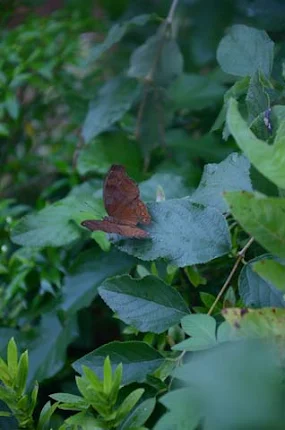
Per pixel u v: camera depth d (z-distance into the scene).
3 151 1.57
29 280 1.38
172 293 1.19
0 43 1.59
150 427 1.19
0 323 1.38
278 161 1.11
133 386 1.18
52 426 1.26
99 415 1.16
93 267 1.34
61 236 1.31
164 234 1.19
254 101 1.20
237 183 1.20
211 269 1.28
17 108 1.51
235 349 1.11
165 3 1.71
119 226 1.18
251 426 1.10
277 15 1.42
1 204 1.43
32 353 1.34
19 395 1.18
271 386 1.10
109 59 1.64
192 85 1.47
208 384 1.11
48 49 1.56
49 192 1.47
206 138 1.45
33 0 1.72
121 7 1.81
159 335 1.22
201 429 1.14
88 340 1.38
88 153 1.44
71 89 1.55
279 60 1.33
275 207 1.11
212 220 1.19
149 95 1.45
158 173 1.34
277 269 1.11
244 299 1.17
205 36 1.64
